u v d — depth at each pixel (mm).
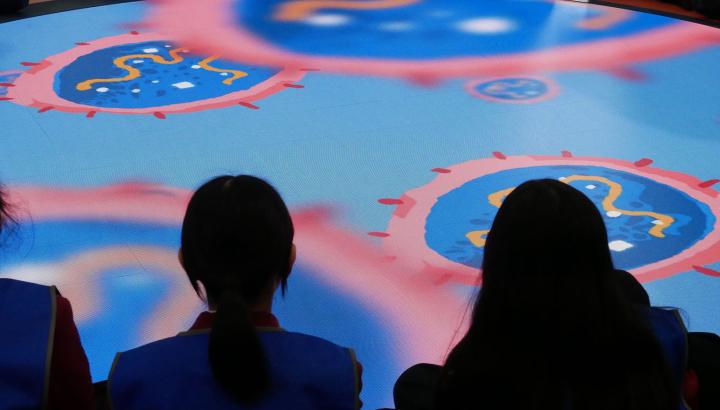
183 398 1264
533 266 1177
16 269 3213
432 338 2840
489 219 3666
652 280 3191
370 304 3027
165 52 6094
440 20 6992
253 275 1309
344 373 1320
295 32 6629
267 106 5066
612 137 4629
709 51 6176
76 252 3352
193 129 4703
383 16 7102
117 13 7121
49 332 1369
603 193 3924
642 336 1193
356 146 4492
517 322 1186
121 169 4180
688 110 5059
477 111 5008
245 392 1212
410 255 3357
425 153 4402
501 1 7609
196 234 1305
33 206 3748
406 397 1883
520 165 4242
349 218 3678
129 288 3113
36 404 1327
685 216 3701
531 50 6215
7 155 4328
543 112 5000
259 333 1332
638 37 6531
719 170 4211
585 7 7426
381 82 5496
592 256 1186
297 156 4363
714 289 3135
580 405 1174
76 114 4895
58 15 7031
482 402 1200
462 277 3197
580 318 1165
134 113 4922
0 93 5211
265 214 1312
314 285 3139
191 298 3059
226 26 6781
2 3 6918
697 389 1570
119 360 1320
